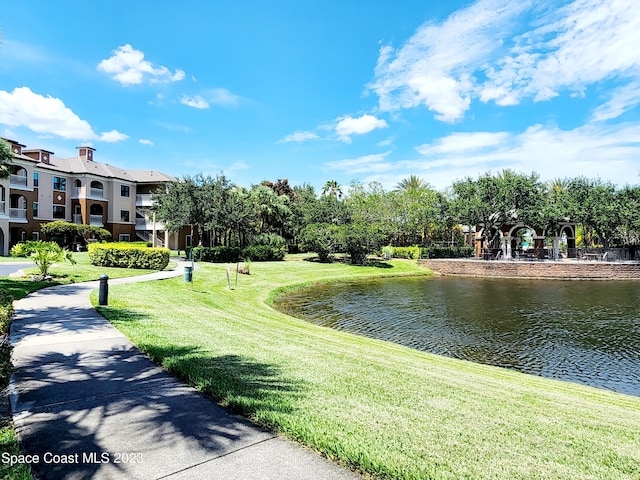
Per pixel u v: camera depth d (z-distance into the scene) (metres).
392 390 5.06
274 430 3.66
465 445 3.44
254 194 44.31
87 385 4.76
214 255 33.53
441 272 37.28
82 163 42.03
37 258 15.23
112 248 22.20
